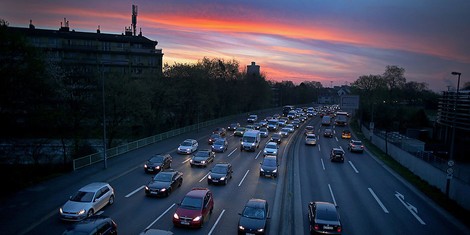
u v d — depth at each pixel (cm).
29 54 3048
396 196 2778
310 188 2931
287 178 3250
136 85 4688
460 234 2028
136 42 8600
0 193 2366
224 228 1938
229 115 9769
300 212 2309
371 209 2428
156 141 4900
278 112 12925
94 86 4381
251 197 2581
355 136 6862
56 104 3900
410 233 2014
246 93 10350
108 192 2203
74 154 4047
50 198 2300
